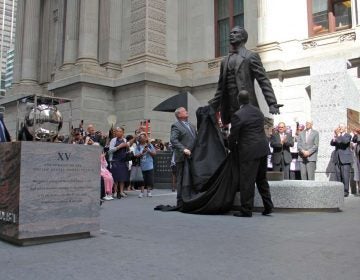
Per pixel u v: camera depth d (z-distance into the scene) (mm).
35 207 4852
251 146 7148
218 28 23156
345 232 5492
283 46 19625
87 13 23219
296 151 13531
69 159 5168
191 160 8188
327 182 8195
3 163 5094
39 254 4301
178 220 6746
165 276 3441
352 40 17828
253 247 4562
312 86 14250
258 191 7715
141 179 11766
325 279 3348
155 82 21203
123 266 3775
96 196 5387
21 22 32156
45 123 5523
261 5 20250
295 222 6465
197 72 22438
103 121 22047
